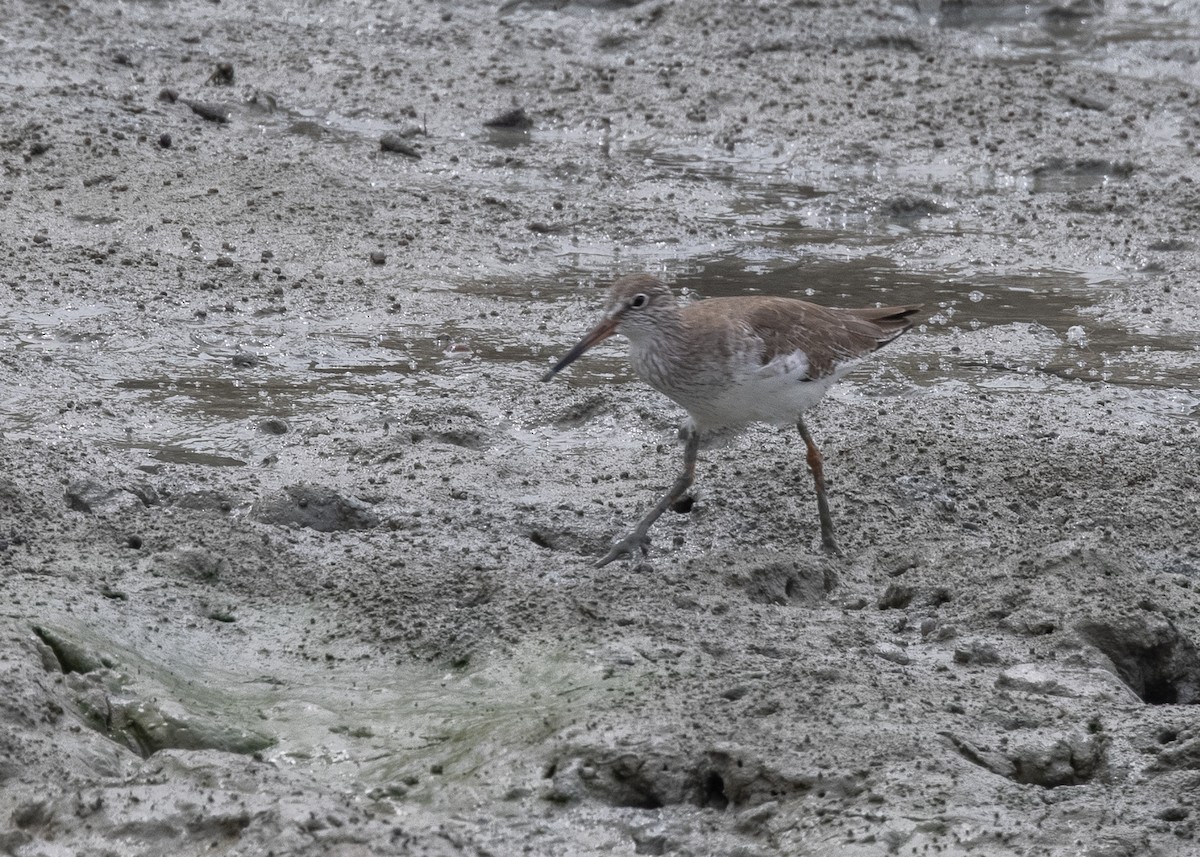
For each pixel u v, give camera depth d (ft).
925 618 34.83
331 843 24.66
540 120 82.02
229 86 83.05
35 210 63.31
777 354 37.47
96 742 28.19
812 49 94.32
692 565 36.78
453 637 32.86
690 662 31.45
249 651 32.83
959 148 79.25
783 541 39.68
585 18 98.84
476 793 27.27
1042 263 65.41
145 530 37.22
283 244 62.34
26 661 29.45
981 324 57.88
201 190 66.85
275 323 55.01
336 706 30.60
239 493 41.04
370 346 53.62
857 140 79.66
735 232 67.82
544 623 33.27
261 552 36.73
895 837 25.58
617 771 27.71
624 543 37.91
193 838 25.35
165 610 33.63
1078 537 38.45
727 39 94.73
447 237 64.69
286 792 26.55
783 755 27.73
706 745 28.09
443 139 78.18
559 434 47.14
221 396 48.60
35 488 39.17
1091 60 96.53
